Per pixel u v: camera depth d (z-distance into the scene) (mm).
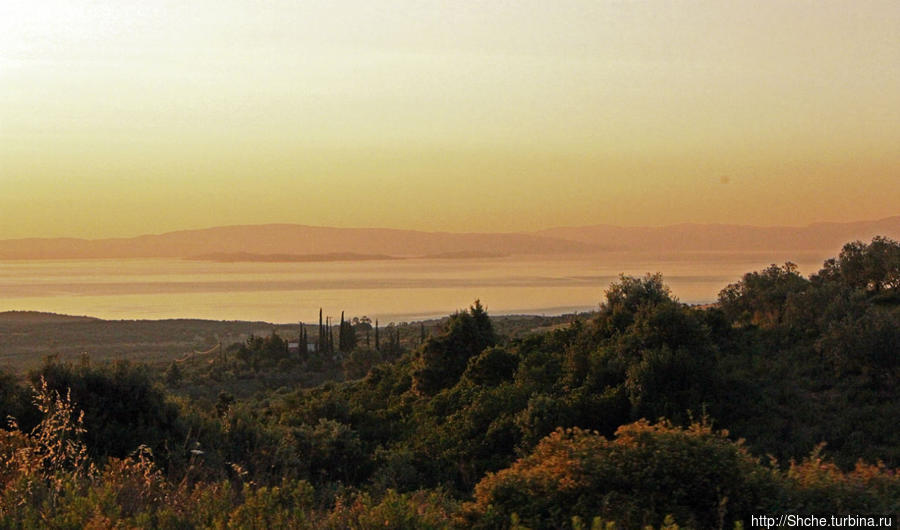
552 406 24141
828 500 7934
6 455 9023
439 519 7789
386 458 21484
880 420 23516
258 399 53750
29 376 14828
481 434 24906
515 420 24328
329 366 84000
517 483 8336
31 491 7762
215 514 7352
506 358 31328
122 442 13633
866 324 27781
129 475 8836
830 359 28391
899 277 38625
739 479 8141
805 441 22703
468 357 34312
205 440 14508
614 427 24000
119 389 14805
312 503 8570
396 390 35438
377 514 7355
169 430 14625
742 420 24031
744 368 28312
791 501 7949
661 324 26984
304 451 18984
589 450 8648
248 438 15367
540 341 33875
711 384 25094
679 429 9086
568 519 7758
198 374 77188
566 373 28125
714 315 32125
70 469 9898
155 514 7441
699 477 8102
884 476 8391
